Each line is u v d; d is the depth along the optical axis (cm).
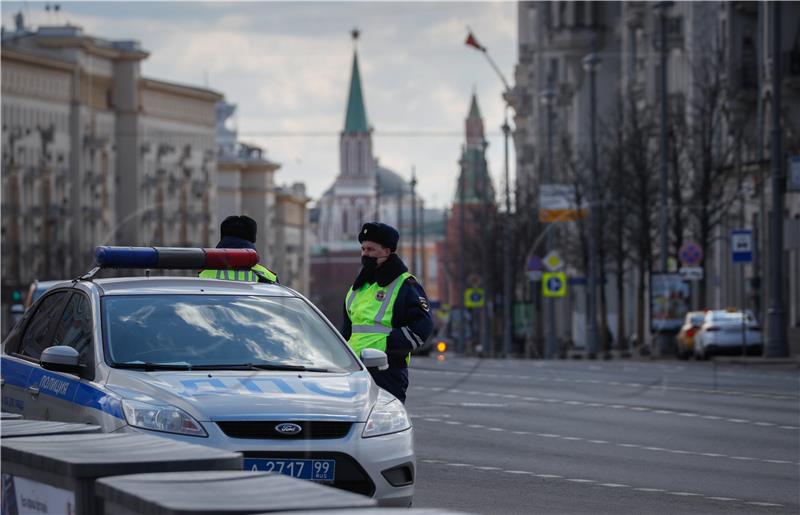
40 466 1220
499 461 3462
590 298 13500
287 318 2273
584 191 14725
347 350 2258
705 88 12650
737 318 10400
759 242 12862
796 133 11850
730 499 2847
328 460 1983
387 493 2023
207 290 2300
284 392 2041
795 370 8088
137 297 2252
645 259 13375
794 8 11950
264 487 1059
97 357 2142
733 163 12650
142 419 1966
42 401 2233
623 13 19800
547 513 2614
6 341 2527
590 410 4975
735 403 5316
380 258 2558
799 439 4050
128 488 1055
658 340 11762
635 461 3500
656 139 15462
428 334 2548
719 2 13962
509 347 16538
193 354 2153
